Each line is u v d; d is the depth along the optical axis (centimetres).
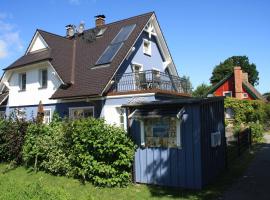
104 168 1105
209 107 1172
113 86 2020
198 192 1015
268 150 1897
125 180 1136
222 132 1312
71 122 1265
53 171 1310
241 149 1816
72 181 1197
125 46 2148
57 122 1419
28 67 2412
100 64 2127
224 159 1320
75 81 2136
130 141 1157
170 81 2241
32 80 2422
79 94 1961
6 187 773
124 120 1859
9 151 1541
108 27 2614
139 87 2005
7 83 2652
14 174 1378
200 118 1066
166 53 2627
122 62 2041
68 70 2236
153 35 2492
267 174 1223
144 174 1154
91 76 2080
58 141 1286
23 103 2492
